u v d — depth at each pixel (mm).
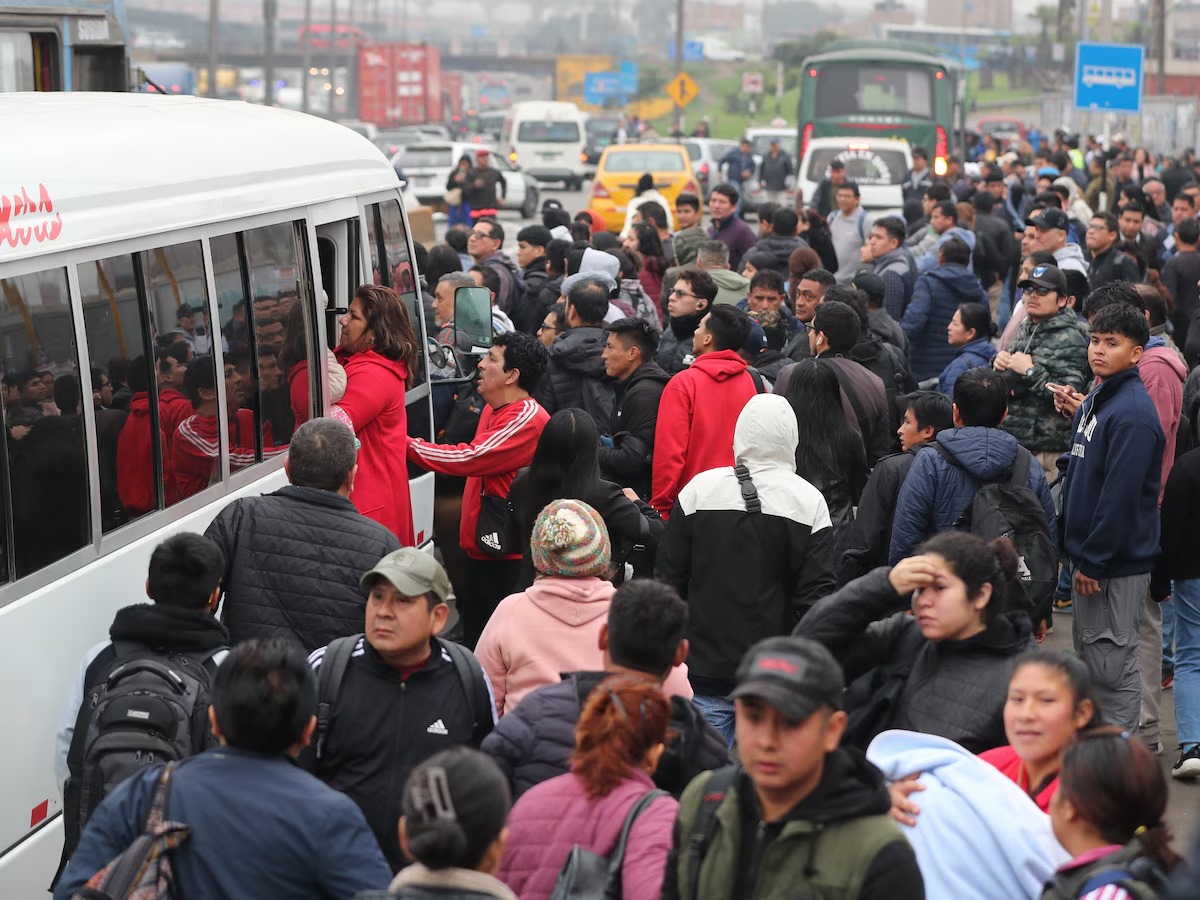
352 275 9102
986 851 4152
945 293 13812
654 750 4387
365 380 8203
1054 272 10219
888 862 3648
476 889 3721
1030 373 10164
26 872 5531
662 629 4793
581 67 180125
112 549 6148
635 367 9289
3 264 5500
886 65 38125
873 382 9117
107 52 10688
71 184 6004
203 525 6941
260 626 6055
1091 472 7898
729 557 6965
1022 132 69500
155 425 6531
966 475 7336
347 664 5227
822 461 8141
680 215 17125
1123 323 7789
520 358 8617
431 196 45531
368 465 8258
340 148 9062
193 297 6934
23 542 5555
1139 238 17797
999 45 150500
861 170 30812
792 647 3699
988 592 4965
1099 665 8000
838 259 19672
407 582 5051
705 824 3820
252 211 7559
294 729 4234
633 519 7879
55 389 5781
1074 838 3920
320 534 6145
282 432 7871
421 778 3750
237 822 4129
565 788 4359
